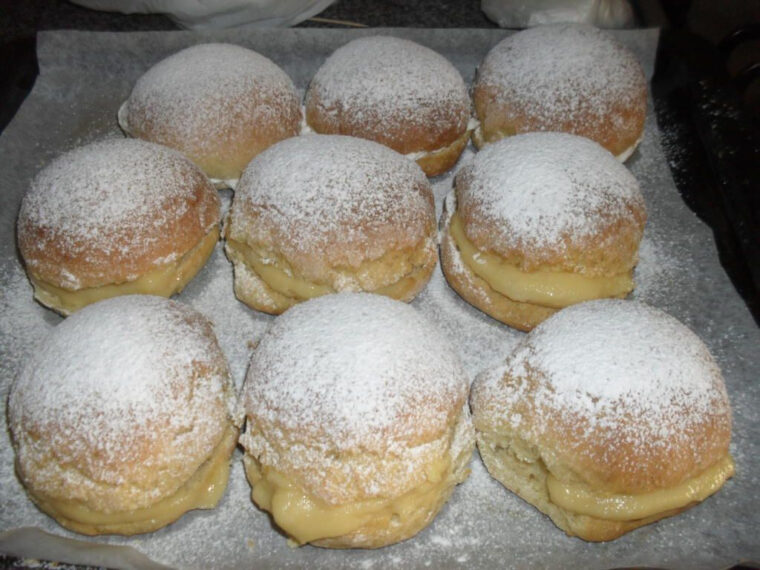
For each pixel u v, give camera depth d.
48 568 0.27
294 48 0.47
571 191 0.34
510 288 0.34
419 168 0.37
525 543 0.28
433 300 0.37
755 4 0.53
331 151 0.35
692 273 0.37
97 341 0.29
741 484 0.30
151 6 0.50
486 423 0.30
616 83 0.40
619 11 0.50
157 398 0.28
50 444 0.27
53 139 0.43
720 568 0.27
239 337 0.35
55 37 0.45
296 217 0.33
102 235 0.33
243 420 0.29
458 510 0.29
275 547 0.28
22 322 0.35
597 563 0.28
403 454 0.27
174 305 0.32
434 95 0.40
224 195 0.40
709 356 0.30
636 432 0.27
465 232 0.35
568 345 0.29
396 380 0.28
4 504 0.29
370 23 0.52
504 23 0.51
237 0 0.48
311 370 0.28
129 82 0.46
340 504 0.27
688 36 0.45
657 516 0.28
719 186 0.38
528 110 0.40
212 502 0.29
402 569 0.28
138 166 0.35
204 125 0.39
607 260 0.34
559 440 0.28
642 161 0.42
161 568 0.27
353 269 0.33
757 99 0.48
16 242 0.37
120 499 0.27
